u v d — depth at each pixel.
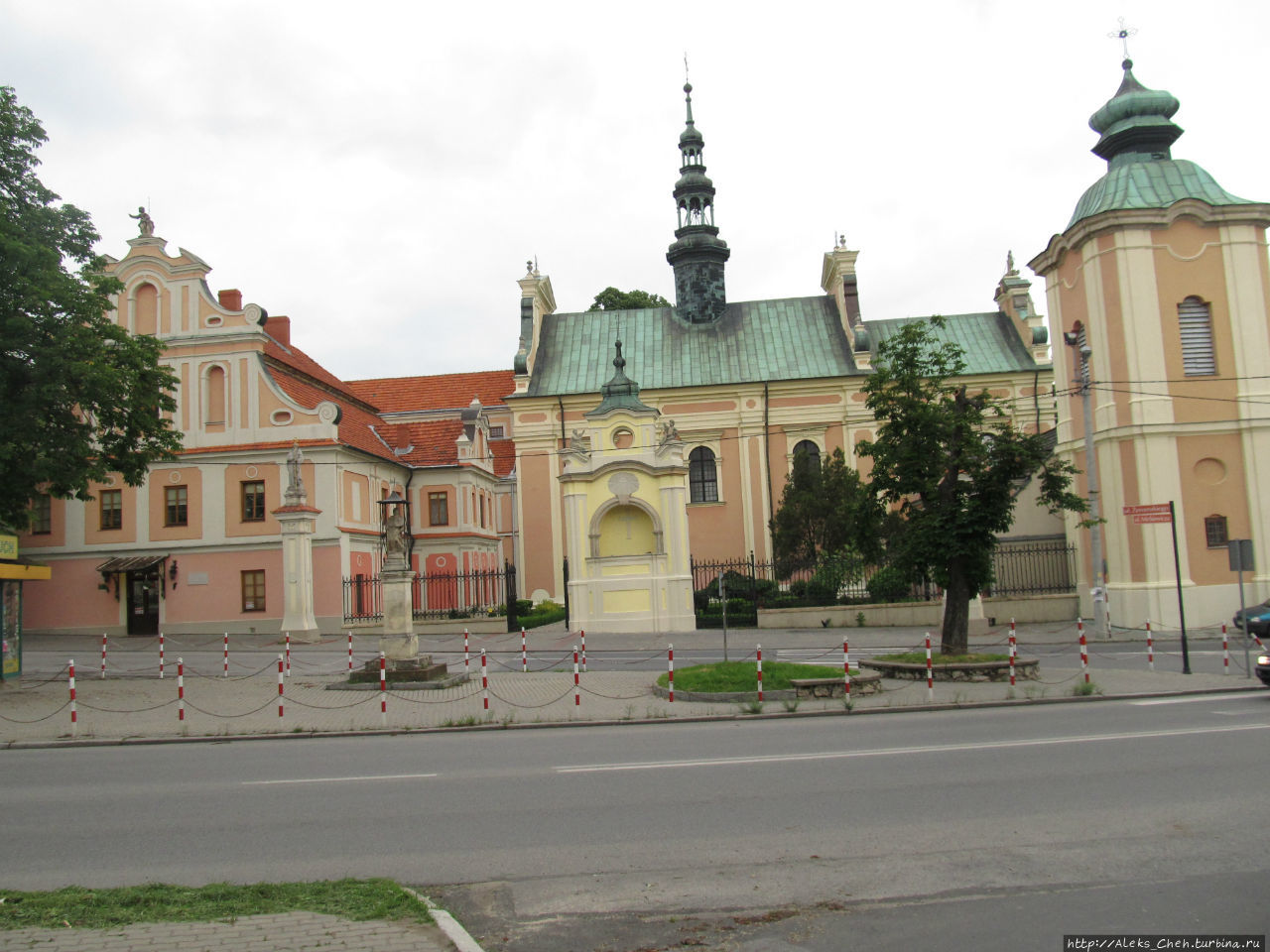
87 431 24.52
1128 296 33.09
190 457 40.72
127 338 24.98
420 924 6.41
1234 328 33.06
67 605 40.78
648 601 37.47
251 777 12.18
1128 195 33.69
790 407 51.69
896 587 37.19
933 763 11.58
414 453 52.06
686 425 51.94
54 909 6.77
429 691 21.00
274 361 43.16
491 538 56.25
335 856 8.32
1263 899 6.65
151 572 40.81
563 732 15.66
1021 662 20.02
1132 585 32.59
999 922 6.41
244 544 40.16
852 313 54.25
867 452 23.20
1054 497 21.91
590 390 52.59
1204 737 12.75
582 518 38.19
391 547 23.47
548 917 6.77
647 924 6.59
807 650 29.27
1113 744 12.45
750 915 6.71
